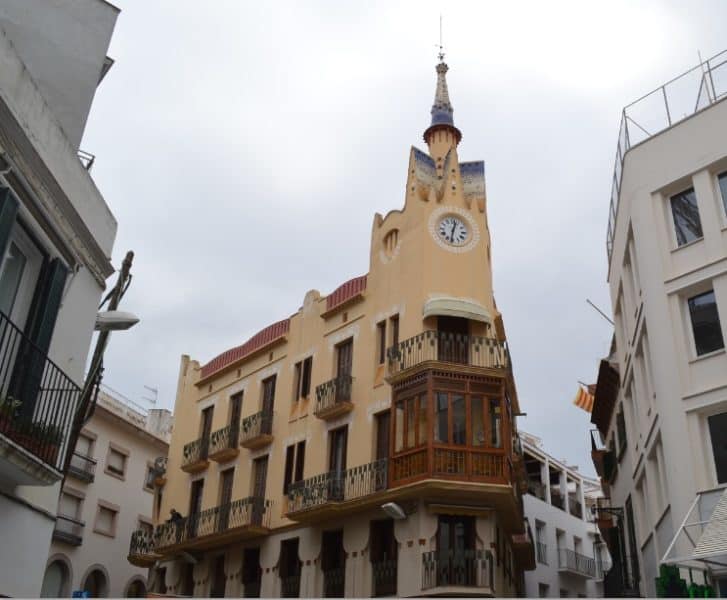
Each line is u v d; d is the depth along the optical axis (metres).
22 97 12.03
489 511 21.97
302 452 27.33
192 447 32.78
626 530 30.58
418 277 25.14
